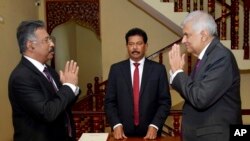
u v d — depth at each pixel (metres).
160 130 2.31
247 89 4.92
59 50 6.59
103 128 3.04
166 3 4.17
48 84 1.77
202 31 1.65
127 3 5.56
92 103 4.76
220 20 4.03
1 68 3.53
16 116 1.72
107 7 5.60
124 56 5.62
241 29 4.90
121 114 2.42
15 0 4.27
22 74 1.68
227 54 1.61
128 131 2.40
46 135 1.72
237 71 1.66
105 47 5.63
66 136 1.85
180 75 1.65
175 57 1.70
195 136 1.65
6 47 3.77
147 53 5.53
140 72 2.49
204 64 1.64
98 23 5.82
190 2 4.92
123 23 5.58
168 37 5.52
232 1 3.86
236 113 1.63
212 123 1.61
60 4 5.82
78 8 5.83
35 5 5.58
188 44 1.71
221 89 1.56
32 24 1.73
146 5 4.55
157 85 2.43
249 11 3.86
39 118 1.67
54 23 5.86
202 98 1.54
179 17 4.17
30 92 1.65
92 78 7.71
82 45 7.73
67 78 1.74
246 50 3.84
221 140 1.59
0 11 3.60
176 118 2.88
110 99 2.44
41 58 1.77
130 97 2.42
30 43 1.72
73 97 1.72
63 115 1.84
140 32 2.49
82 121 3.14
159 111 2.34
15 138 1.75
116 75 2.48
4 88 3.62
